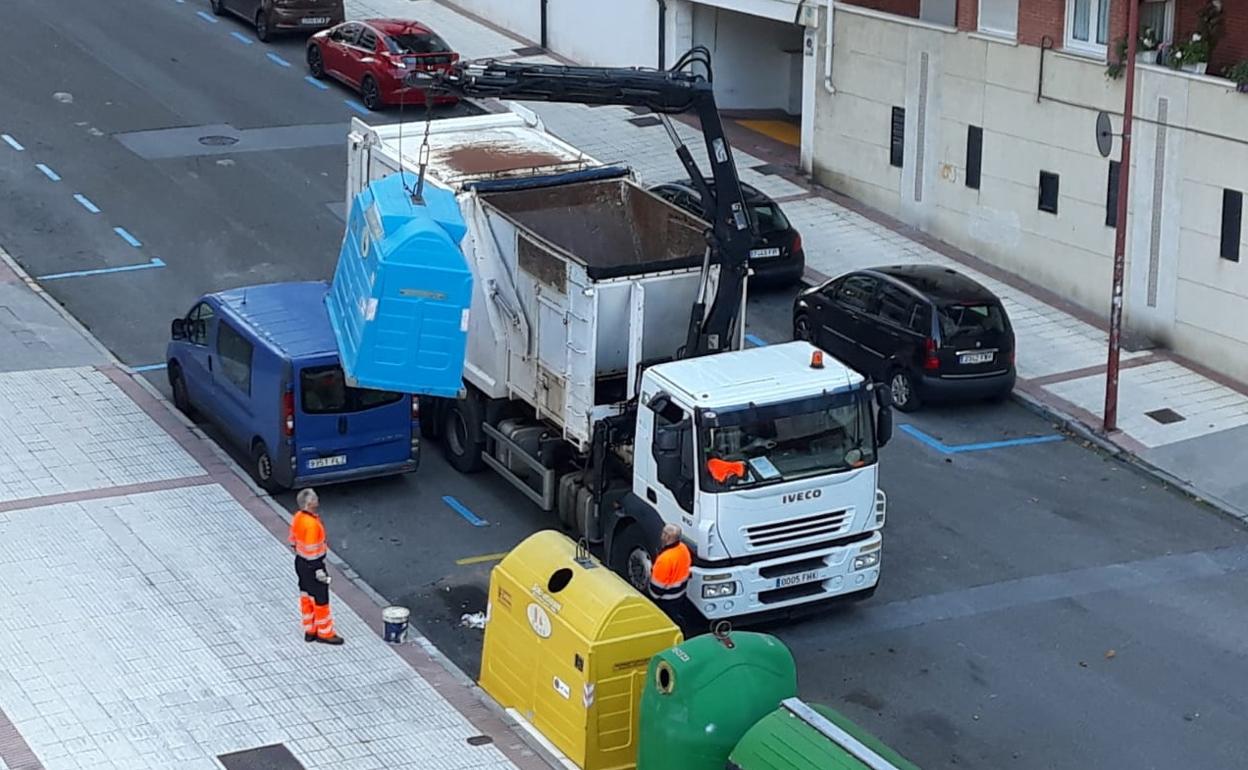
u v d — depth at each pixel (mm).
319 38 38156
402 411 21578
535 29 41406
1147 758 16906
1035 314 28703
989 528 21859
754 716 14641
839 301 26406
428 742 16344
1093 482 23406
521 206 21609
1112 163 27812
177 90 36875
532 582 16594
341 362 19938
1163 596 20281
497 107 37188
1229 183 25891
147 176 32156
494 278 21266
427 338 18766
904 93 31625
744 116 38469
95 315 26688
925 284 25453
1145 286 27641
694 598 18125
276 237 29891
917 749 16938
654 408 18406
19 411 23375
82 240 29344
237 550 20094
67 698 16781
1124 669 18594
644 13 38188
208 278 28141
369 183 23297
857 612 19625
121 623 18297
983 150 30219
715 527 17891
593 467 19969
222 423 22500
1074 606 19953
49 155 32844
